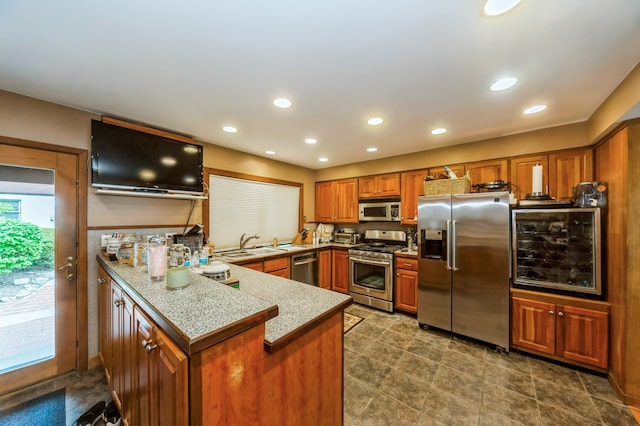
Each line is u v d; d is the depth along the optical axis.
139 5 1.08
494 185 2.64
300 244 4.34
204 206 3.12
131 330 1.26
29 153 1.94
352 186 4.34
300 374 1.12
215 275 1.65
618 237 1.91
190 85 1.77
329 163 4.39
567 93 1.88
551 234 2.41
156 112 2.22
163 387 0.88
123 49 1.39
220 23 1.19
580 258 2.28
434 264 2.93
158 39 1.30
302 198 4.62
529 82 1.73
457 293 2.77
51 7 1.08
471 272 2.68
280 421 1.02
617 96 1.77
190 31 1.25
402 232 3.97
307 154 3.76
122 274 1.49
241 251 3.50
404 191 3.74
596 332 2.09
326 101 2.02
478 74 1.63
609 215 2.06
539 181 2.43
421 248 3.03
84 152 2.17
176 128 2.62
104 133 2.17
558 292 2.32
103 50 1.39
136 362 1.18
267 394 0.96
